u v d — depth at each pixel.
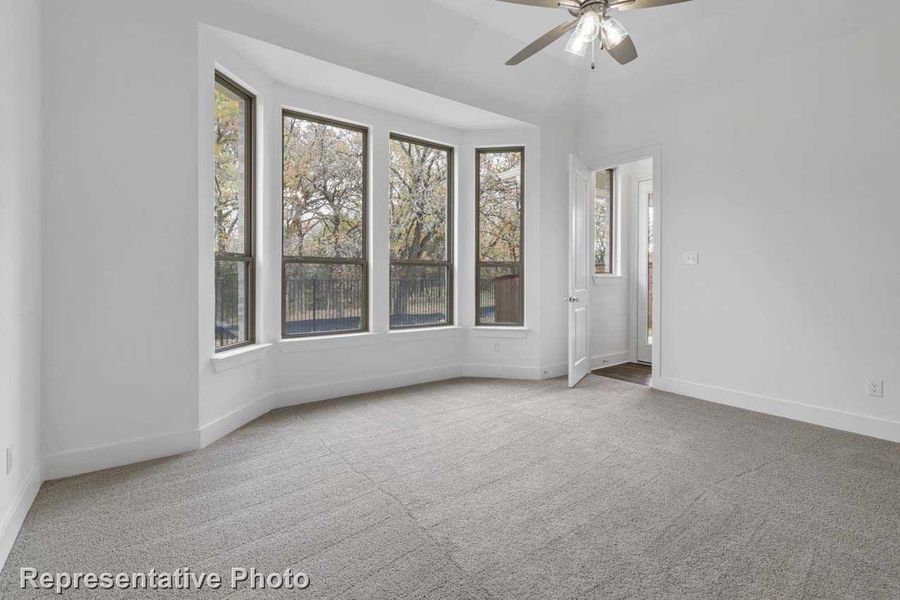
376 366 4.10
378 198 4.07
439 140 4.45
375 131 4.02
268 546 1.72
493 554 1.67
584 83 4.29
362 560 1.63
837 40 3.00
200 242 2.67
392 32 3.23
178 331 2.60
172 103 2.54
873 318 2.90
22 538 1.75
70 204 2.26
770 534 1.79
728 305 3.63
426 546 1.72
